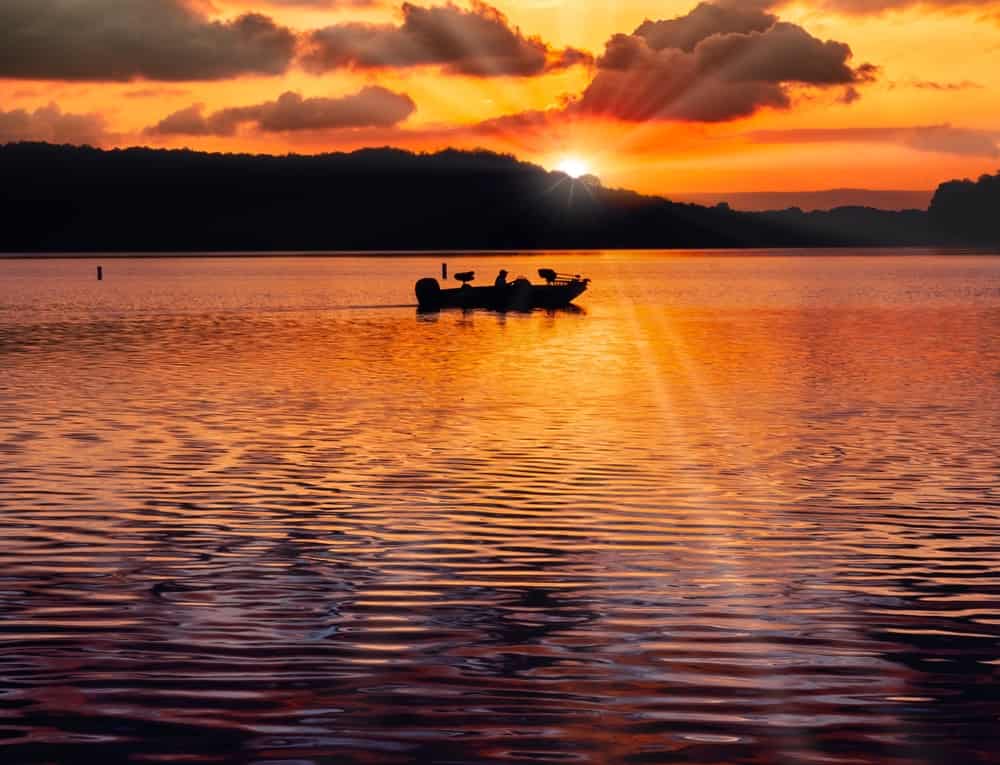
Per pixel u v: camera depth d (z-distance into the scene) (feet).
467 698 35.68
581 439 84.02
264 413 96.17
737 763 31.27
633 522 58.95
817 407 102.01
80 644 40.32
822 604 45.44
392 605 45.03
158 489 65.92
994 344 169.89
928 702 35.55
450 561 51.37
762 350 160.66
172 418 92.99
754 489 66.95
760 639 41.24
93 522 58.13
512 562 51.26
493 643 40.73
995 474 71.67
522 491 66.03
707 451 79.36
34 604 44.86
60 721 33.83
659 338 182.60
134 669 37.93
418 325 210.18
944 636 41.68
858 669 38.34
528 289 259.60
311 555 52.19
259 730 33.27
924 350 160.25
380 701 35.40
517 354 153.07
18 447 79.15
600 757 31.63
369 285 417.49
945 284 432.25
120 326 205.26
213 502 62.75
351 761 31.32
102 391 110.93
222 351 155.74
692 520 59.41
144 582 47.91
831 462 75.61
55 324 210.18
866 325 213.87
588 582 48.32
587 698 35.70
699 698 35.76
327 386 115.85
